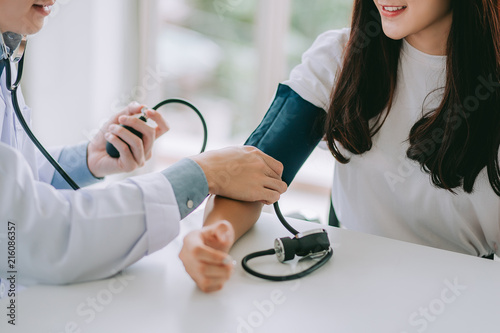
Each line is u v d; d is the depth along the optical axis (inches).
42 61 93.0
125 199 29.4
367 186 43.5
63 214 28.0
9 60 33.0
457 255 33.2
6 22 32.4
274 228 36.5
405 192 41.9
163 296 27.2
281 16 100.3
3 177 27.0
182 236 34.3
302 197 109.9
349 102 40.6
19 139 37.8
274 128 42.6
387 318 25.9
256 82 104.1
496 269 31.4
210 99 123.0
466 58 36.6
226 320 25.3
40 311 25.5
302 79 43.4
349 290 28.5
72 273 28.0
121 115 43.6
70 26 92.7
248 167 36.2
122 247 29.0
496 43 36.2
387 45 39.9
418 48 39.5
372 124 41.5
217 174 34.5
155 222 29.6
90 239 28.0
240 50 117.2
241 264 30.9
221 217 34.2
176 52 120.2
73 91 95.3
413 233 44.0
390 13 36.5
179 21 118.0
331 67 43.2
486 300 27.9
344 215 46.5
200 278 27.4
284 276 29.1
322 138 44.8
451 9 37.4
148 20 97.1
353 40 40.2
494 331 25.2
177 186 31.8
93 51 94.7
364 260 32.0
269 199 36.0
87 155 44.3
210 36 118.3
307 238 31.3
